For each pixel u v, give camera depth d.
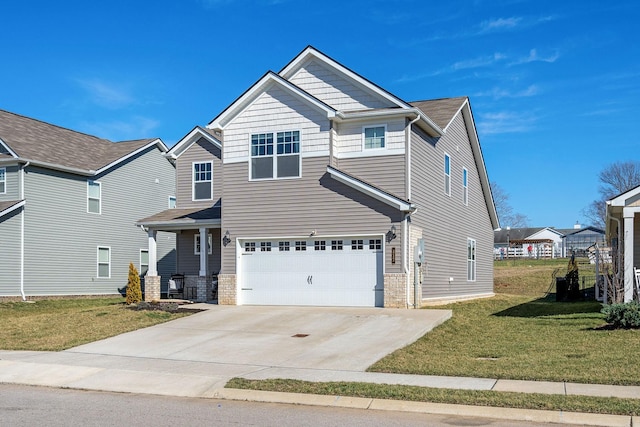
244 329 16.77
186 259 28.69
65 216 30.81
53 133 33.59
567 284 27.92
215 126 22.48
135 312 19.53
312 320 17.78
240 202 22.11
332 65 21.94
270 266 21.73
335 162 21.28
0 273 27.69
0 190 29.11
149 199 36.28
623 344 13.39
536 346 13.81
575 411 8.57
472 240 29.38
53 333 16.88
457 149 27.03
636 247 21.42
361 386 10.21
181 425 8.31
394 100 20.88
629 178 69.50
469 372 11.25
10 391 10.97
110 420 8.62
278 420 8.58
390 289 20.06
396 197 20.00
